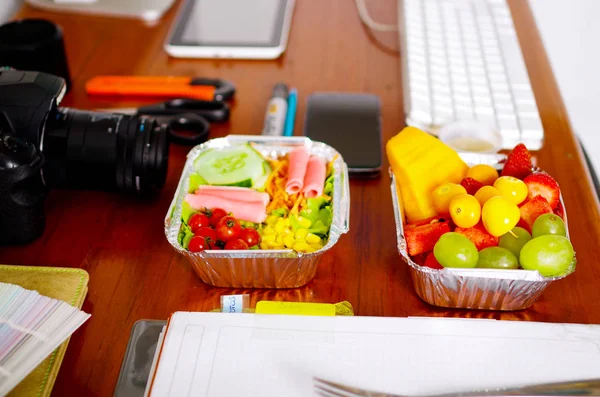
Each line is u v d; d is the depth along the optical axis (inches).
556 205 27.0
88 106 37.1
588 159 41.9
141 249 29.0
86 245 29.1
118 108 36.9
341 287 27.0
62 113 29.6
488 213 24.8
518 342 23.0
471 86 37.1
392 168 28.8
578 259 28.1
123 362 23.7
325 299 26.5
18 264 28.1
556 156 34.0
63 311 24.2
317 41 43.6
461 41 41.0
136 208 31.2
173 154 34.1
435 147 28.6
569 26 67.5
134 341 24.5
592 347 22.8
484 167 28.1
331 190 28.1
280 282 26.4
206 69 40.8
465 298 25.2
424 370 22.0
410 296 26.7
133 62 41.3
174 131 35.6
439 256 24.4
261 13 45.1
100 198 31.8
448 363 22.3
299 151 29.3
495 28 42.9
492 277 23.6
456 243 23.9
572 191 31.8
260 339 23.0
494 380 21.8
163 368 22.0
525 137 34.1
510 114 35.3
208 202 27.2
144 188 30.5
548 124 36.5
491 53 40.0
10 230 28.2
